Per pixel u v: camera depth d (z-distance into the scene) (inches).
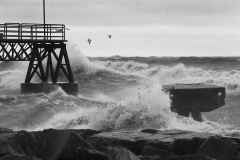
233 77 4830.2
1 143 901.8
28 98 2997.0
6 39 3577.8
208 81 4810.5
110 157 861.8
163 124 1652.3
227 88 4424.2
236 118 2519.7
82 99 3154.5
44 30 3715.6
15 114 2534.5
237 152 973.8
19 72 4808.1
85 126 1790.1
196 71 5551.2
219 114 2664.9
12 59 3663.9
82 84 4594.0
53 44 3799.2
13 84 4456.2
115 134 1136.8
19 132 979.9
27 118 2425.0
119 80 4773.6
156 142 1053.2
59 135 955.3
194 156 891.4
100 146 941.8
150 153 971.3
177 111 1660.9
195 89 1622.8
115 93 4084.6
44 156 932.0
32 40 3651.6
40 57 3789.4
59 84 3695.9
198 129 1659.7
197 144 1026.7
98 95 3941.9
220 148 976.9
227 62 7180.1
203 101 1622.8
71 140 936.9
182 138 1056.2
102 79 4790.8
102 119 1742.1
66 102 2945.4
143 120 1680.6
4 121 2378.2
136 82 4704.7
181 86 1721.2
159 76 5551.2
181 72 5561.0
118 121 1694.1
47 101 2901.1
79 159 863.1
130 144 1056.8
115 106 1744.6
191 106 1622.8
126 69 6067.9
